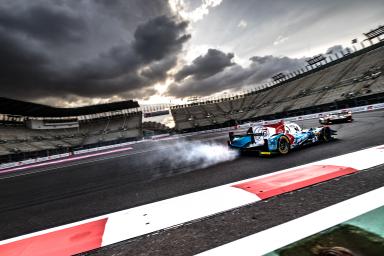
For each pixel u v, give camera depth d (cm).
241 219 216
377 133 707
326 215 193
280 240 164
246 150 644
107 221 258
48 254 196
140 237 209
